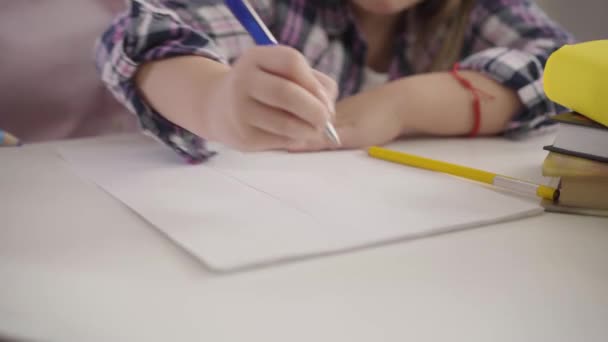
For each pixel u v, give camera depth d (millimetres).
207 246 288
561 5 1073
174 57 507
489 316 231
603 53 403
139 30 511
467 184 428
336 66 768
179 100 460
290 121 357
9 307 226
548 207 380
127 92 522
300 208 357
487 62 665
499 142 636
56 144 576
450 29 830
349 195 390
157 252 289
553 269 283
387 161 503
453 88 649
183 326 215
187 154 483
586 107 396
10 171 458
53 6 862
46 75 843
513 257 297
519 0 834
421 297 246
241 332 212
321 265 278
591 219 367
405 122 621
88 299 235
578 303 246
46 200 379
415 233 318
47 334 207
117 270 265
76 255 283
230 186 411
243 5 410
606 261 296
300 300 240
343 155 529
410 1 709
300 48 738
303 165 482
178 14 642
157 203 366
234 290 248
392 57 852
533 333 218
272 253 280
